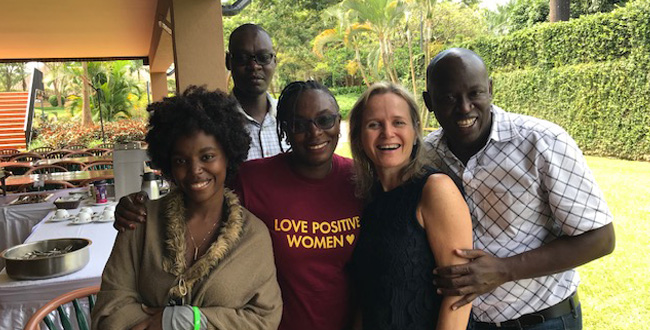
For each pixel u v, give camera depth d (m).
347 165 1.45
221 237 1.21
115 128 17.31
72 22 5.77
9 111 15.91
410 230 1.22
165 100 1.21
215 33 3.75
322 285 1.38
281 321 1.41
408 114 1.24
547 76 9.39
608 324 3.17
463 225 1.20
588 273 4.05
